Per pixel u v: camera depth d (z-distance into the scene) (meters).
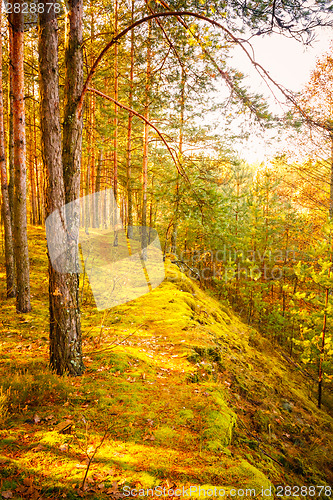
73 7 4.02
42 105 3.81
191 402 4.05
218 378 5.37
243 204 13.09
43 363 4.56
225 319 10.71
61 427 3.12
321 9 3.89
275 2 4.01
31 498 2.11
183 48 5.42
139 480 2.50
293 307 10.72
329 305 8.23
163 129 13.67
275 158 5.14
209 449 3.10
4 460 2.45
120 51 14.86
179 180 4.46
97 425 3.27
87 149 15.34
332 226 8.23
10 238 9.52
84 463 2.61
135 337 6.47
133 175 21.44
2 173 9.34
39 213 26.03
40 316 7.79
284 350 11.91
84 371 4.56
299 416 5.77
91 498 2.22
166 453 2.96
